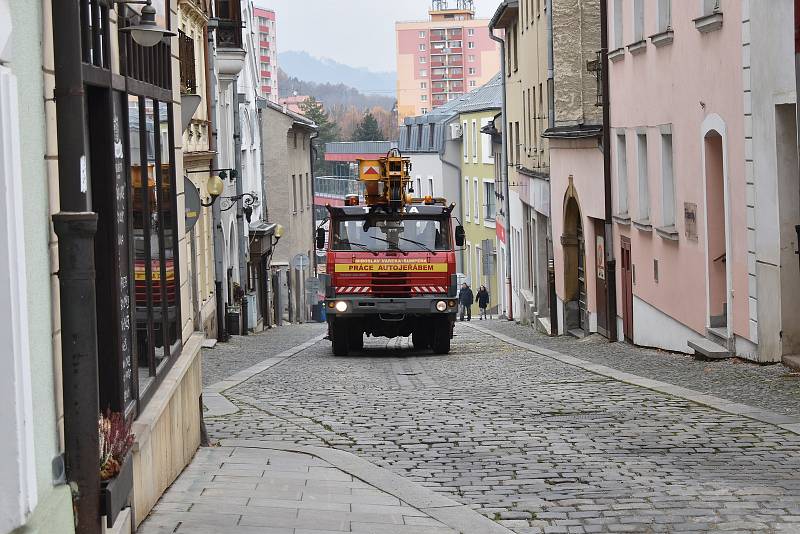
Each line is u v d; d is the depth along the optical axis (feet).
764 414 46.03
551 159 138.10
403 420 49.98
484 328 161.68
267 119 221.66
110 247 26.32
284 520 30.48
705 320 75.56
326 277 95.86
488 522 30.71
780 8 59.31
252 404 58.03
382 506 32.71
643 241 93.76
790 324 62.23
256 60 198.49
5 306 17.90
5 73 17.69
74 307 21.11
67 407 21.29
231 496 33.01
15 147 18.08
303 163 252.62
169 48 36.99
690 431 43.34
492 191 259.80
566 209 128.36
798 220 61.26
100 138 26.30
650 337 92.07
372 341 131.13
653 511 30.96
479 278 270.26
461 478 36.65
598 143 109.81
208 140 124.77
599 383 62.69
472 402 55.93
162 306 34.27
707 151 73.97
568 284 129.70
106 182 26.30
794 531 28.32
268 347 113.39
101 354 26.35
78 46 21.12
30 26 19.81
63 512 20.26
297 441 44.60
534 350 96.99
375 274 94.99
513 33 184.24
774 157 61.31
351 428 47.98
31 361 19.25
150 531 28.04
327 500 33.30
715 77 71.46
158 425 31.45
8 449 18.02
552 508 31.96
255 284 171.73
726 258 70.08
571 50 132.77
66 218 20.88
